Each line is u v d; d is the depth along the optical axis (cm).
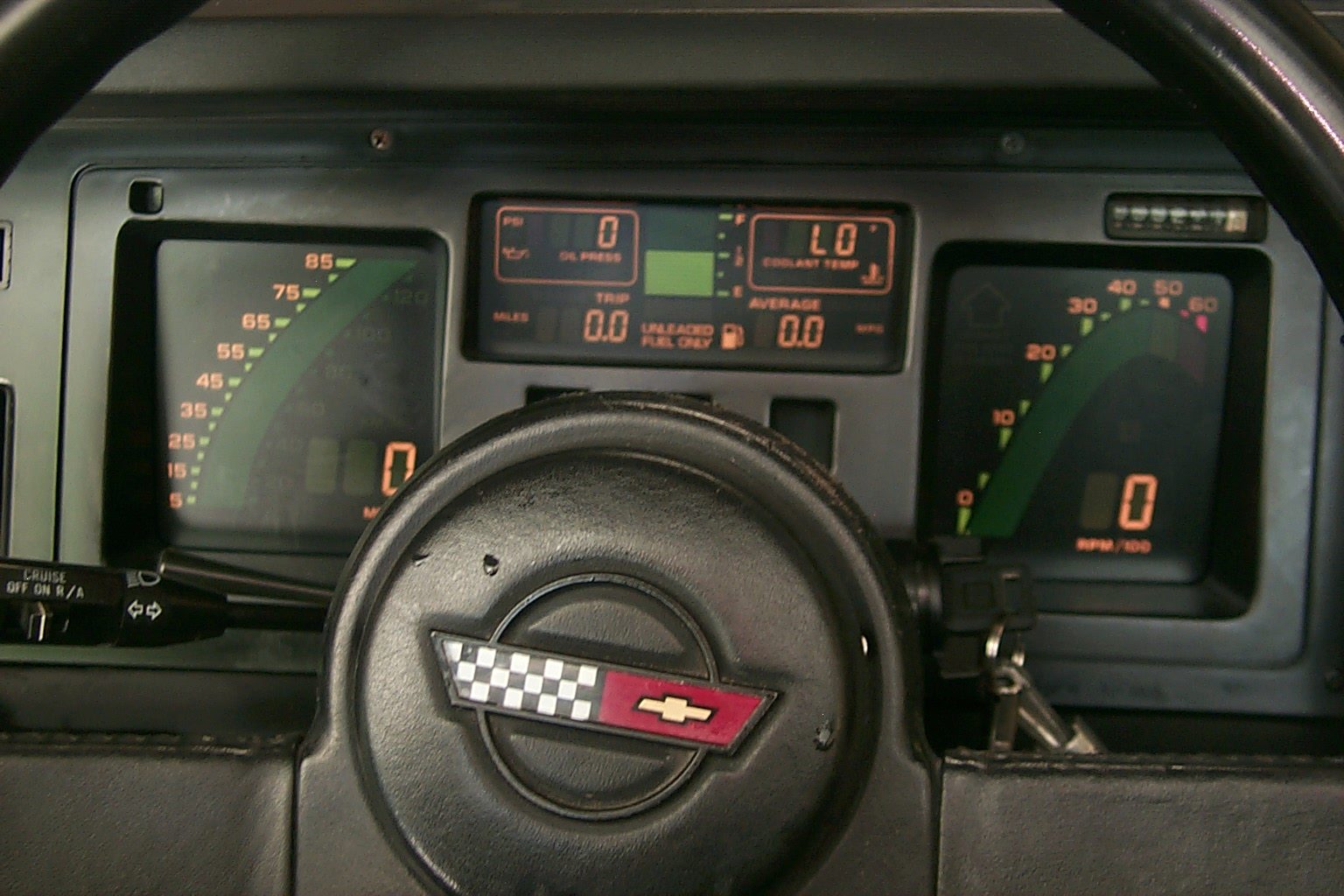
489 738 70
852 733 69
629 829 69
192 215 154
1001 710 118
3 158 74
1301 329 148
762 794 69
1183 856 67
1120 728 149
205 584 131
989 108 137
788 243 152
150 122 147
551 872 69
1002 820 68
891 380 150
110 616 104
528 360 154
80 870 70
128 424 157
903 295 150
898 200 149
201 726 151
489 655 70
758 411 152
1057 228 149
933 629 123
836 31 130
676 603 70
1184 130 144
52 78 72
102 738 71
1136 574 156
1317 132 67
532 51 133
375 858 71
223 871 70
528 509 71
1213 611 152
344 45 134
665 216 152
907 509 150
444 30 133
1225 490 155
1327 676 148
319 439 159
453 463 73
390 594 71
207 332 159
